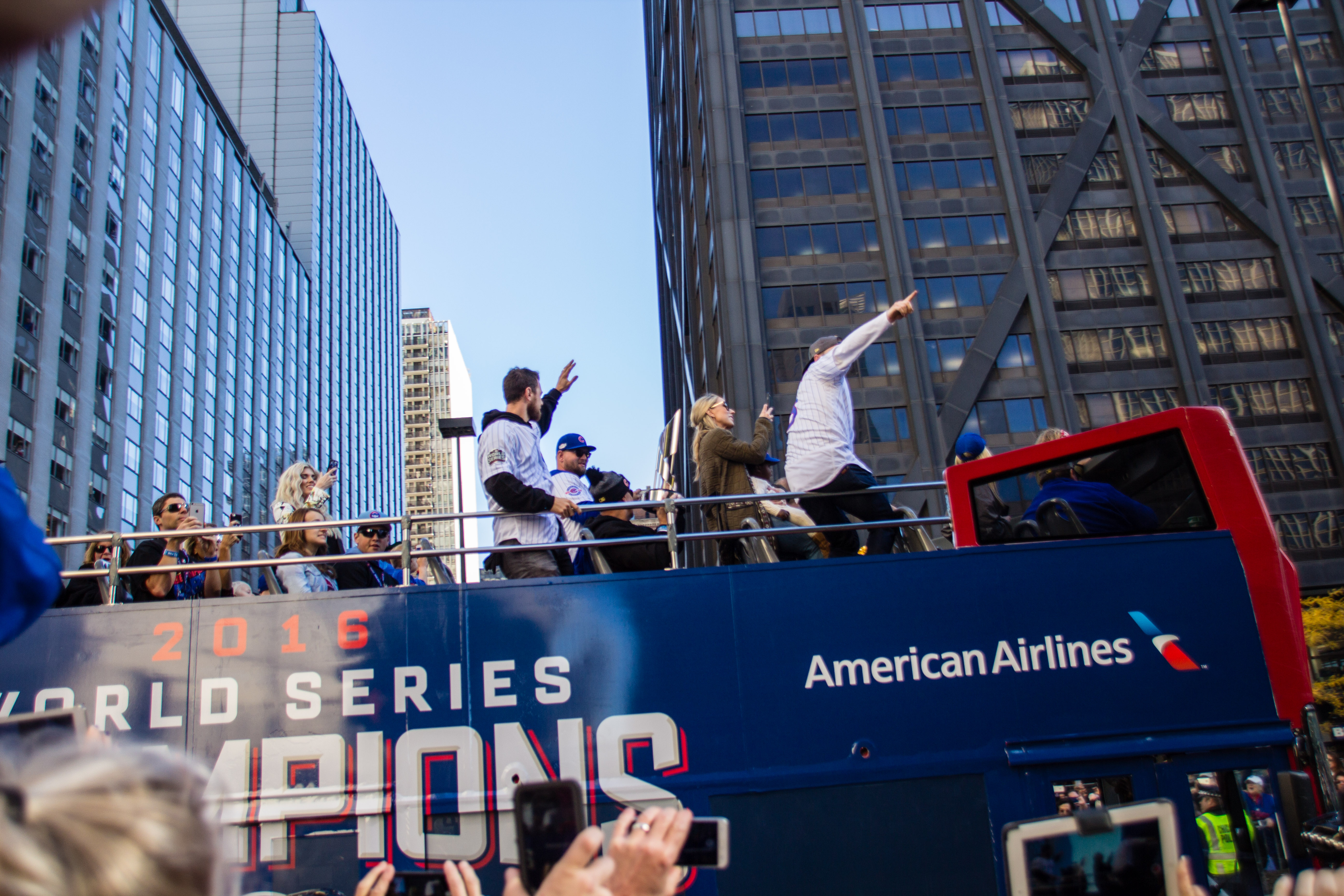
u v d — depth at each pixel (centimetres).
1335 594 4291
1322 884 190
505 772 503
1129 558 547
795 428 708
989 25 5022
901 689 521
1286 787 491
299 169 10369
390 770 502
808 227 4669
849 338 704
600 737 509
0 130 4544
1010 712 520
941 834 501
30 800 93
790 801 502
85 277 5238
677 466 946
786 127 4809
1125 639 533
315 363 9931
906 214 4719
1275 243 4759
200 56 10869
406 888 274
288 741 506
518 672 516
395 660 517
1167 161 4916
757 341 4434
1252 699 528
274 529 559
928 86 4925
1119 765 516
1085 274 4716
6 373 4428
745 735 511
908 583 537
